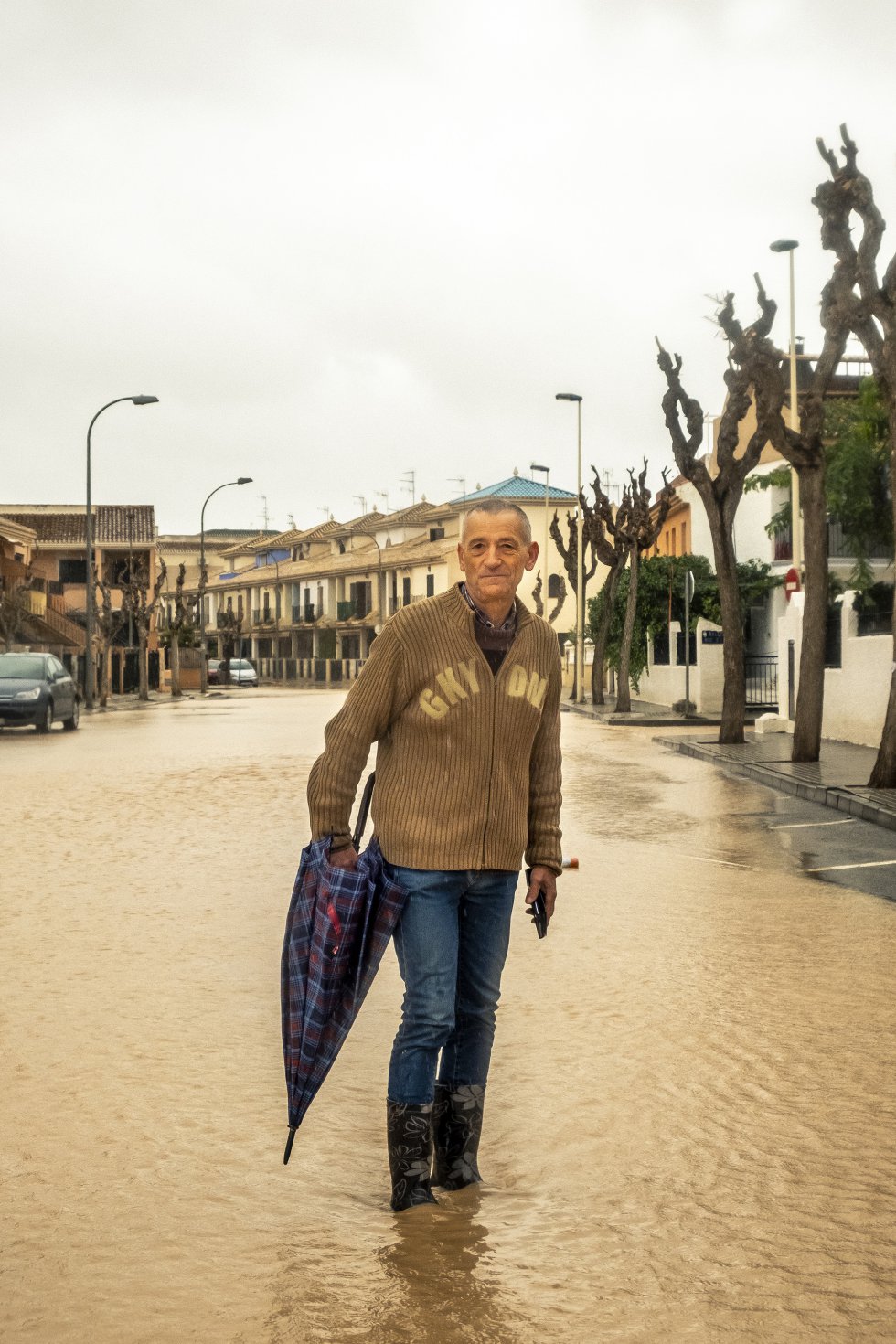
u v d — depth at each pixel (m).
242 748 26.98
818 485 20.86
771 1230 3.85
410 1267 3.60
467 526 4.11
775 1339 3.20
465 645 4.02
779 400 20.61
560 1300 3.41
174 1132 4.77
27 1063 5.64
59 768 21.91
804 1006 6.58
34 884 10.38
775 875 10.95
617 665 49.19
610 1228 3.87
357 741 4.02
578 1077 5.38
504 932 4.22
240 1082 5.38
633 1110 4.96
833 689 26.64
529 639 4.14
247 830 13.71
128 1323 3.30
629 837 13.31
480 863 4.04
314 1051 3.96
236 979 7.19
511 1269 3.60
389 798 4.05
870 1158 4.44
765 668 44.59
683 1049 5.79
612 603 47.22
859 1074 5.41
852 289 17.30
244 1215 3.99
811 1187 4.19
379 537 105.50
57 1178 4.32
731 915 9.12
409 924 4.02
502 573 4.06
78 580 80.06
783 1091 5.19
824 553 20.94
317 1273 3.58
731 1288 3.48
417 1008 4.02
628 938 8.31
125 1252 3.73
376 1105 5.08
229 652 117.00
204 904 9.47
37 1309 3.38
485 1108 5.00
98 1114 4.98
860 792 16.20
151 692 77.62
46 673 33.03
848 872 11.09
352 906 3.94
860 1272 3.57
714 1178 4.27
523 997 6.77
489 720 4.02
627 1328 3.26
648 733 31.89
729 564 25.53
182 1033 6.12
